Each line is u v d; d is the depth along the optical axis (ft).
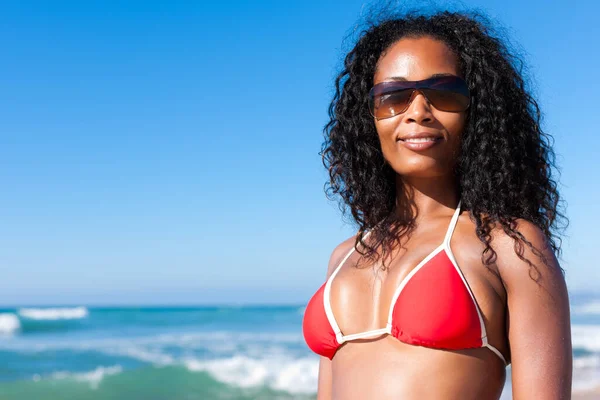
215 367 68.49
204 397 57.06
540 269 6.22
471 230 6.86
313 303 7.80
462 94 7.08
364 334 7.07
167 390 60.23
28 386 63.67
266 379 62.90
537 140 7.53
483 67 7.31
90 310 182.39
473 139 7.19
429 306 6.53
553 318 6.13
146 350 91.91
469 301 6.43
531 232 6.46
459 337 6.40
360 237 7.97
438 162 7.18
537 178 7.30
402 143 7.29
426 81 7.07
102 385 63.16
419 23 7.73
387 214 8.12
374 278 7.34
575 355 77.30
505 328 6.56
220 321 158.61
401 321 6.69
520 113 7.39
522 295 6.26
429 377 6.48
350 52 8.42
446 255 6.74
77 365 78.13
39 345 102.27
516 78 7.63
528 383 6.02
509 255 6.42
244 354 82.94
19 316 155.84
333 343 7.38
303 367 67.87
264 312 194.18
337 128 8.57
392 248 7.39
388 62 7.49
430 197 7.52
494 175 7.04
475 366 6.48
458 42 7.44
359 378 6.94
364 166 8.24
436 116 7.09
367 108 8.17
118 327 140.77
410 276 6.79
